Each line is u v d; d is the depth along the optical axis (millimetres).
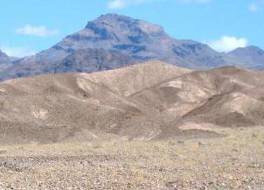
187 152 61219
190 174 43094
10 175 43219
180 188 36906
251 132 92438
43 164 50750
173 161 52469
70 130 89750
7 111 95688
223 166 48219
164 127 99188
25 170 46375
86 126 100438
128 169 46125
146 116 106875
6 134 83938
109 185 38188
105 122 102562
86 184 38594
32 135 85562
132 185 38094
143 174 43031
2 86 133250
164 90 166000
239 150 62969
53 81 142375
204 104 148750
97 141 83938
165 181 39719
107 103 136250
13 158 56062
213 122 124500
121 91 181875
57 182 39531
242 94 141875
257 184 38250
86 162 52250
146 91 163625
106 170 45688
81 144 74812
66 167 48156
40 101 104688
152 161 52719
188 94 165625
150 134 95750
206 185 37906
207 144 71250
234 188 36688
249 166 48125
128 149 65688
